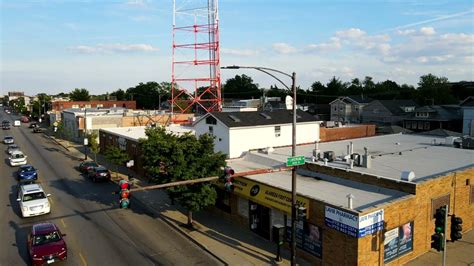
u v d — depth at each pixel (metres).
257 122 37.78
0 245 22.02
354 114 96.12
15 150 51.59
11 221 26.19
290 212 20.62
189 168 23.19
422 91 113.06
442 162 27.23
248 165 30.33
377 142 38.06
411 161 27.70
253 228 24.03
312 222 19.66
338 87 137.38
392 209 18.75
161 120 71.62
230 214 26.19
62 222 25.95
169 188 23.45
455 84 118.88
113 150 40.94
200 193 23.47
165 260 20.08
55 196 32.69
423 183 20.52
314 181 24.55
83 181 38.75
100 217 27.00
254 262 19.69
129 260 20.03
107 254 20.75
